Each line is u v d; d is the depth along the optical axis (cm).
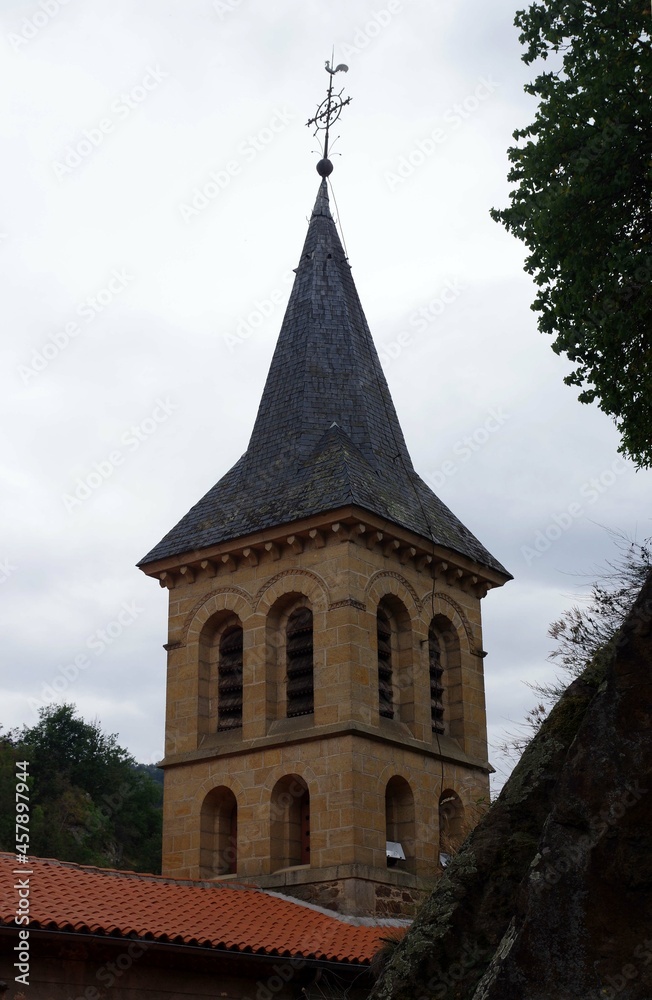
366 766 2670
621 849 657
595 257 1698
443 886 796
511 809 802
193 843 2817
